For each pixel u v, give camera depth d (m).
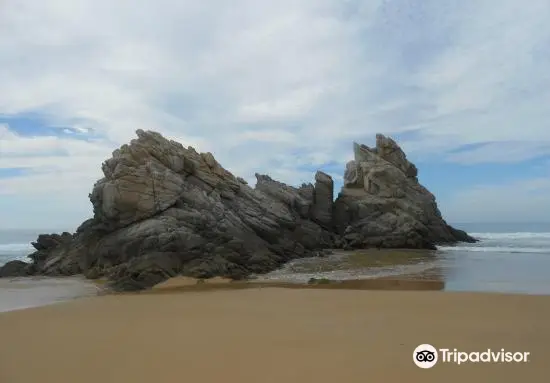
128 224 36.88
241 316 14.94
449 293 19.61
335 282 27.08
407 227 56.84
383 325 12.77
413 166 70.19
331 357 9.46
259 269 33.91
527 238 78.75
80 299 21.33
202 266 30.17
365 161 68.62
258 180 63.94
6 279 34.09
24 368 9.25
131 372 8.81
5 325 14.10
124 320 14.63
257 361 9.30
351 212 62.81
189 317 15.00
